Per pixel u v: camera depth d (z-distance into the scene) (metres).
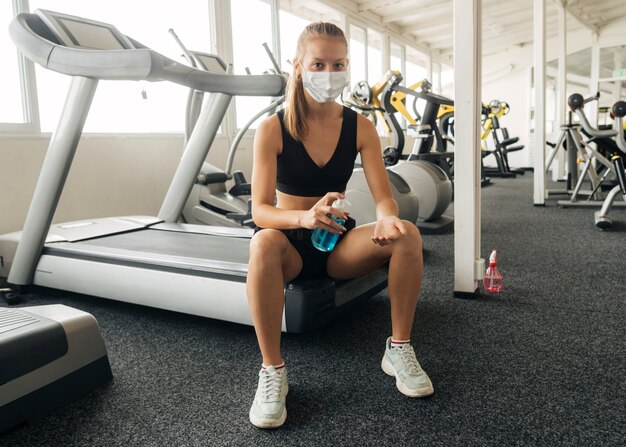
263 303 1.08
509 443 0.98
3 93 2.69
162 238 2.21
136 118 3.63
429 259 2.61
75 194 3.04
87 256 1.94
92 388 1.25
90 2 3.30
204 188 3.26
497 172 8.19
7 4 2.69
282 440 1.02
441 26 7.94
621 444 0.97
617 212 4.02
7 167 2.62
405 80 8.56
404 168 3.43
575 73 9.50
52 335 1.15
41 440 1.05
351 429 1.05
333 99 1.13
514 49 10.27
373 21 7.09
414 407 1.13
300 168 1.20
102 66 1.74
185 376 1.33
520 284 2.10
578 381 1.23
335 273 1.29
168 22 3.96
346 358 1.42
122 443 1.03
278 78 2.07
